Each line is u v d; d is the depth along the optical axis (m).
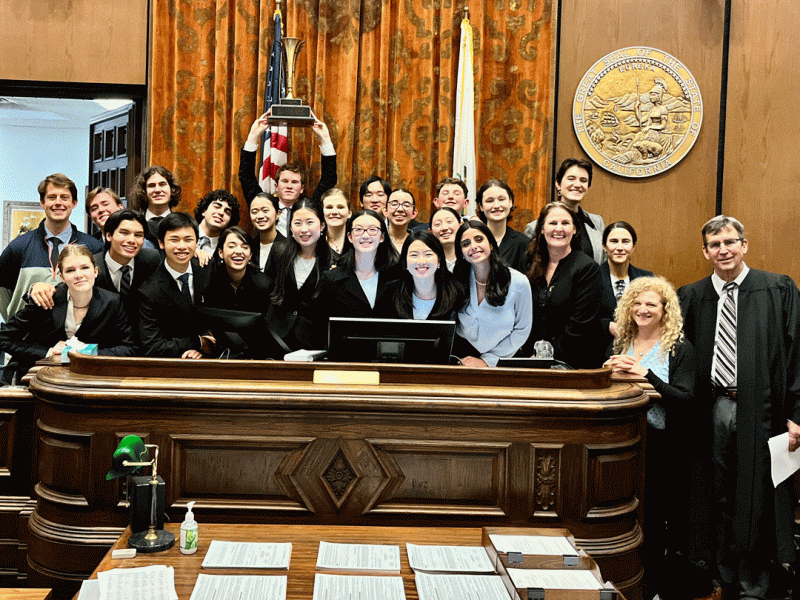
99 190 4.64
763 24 5.71
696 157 5.80
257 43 5.51
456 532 2.51
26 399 3.19
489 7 5.66
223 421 2.81
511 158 5.67
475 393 2.82
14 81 5.55
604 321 3.99
